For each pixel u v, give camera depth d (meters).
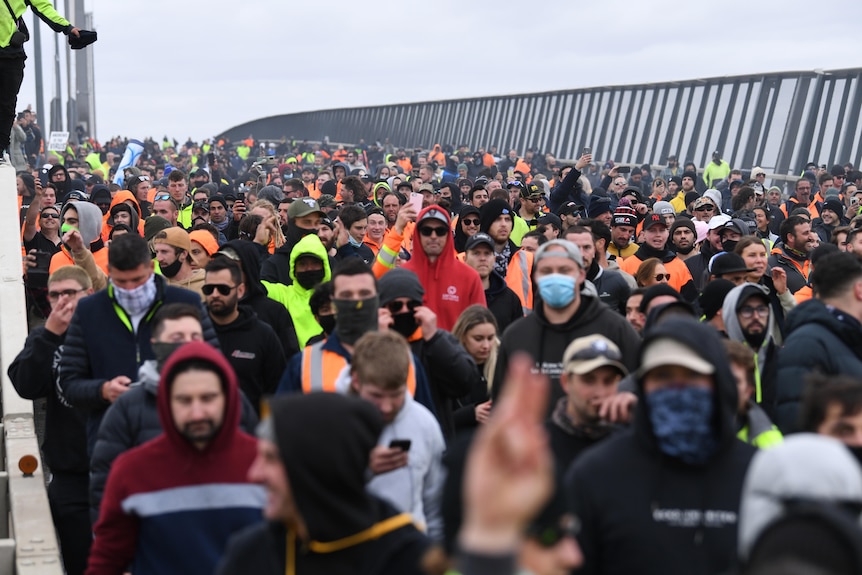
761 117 32.25
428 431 5.34
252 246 8.31
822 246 10.42
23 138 24.72
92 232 10.94
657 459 3.95
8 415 8.27
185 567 4.70
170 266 9.37
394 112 68.75
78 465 7.02
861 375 5.84
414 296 6.75
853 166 28.41
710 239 11.90
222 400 4.73
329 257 10.47
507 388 2.32
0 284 10.20
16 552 6.54
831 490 2.74
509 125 51.22
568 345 6.55
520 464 2.27
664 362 3.91
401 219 8.71
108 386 6.05
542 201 15.32
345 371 5.77
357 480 3.30
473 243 9.24
